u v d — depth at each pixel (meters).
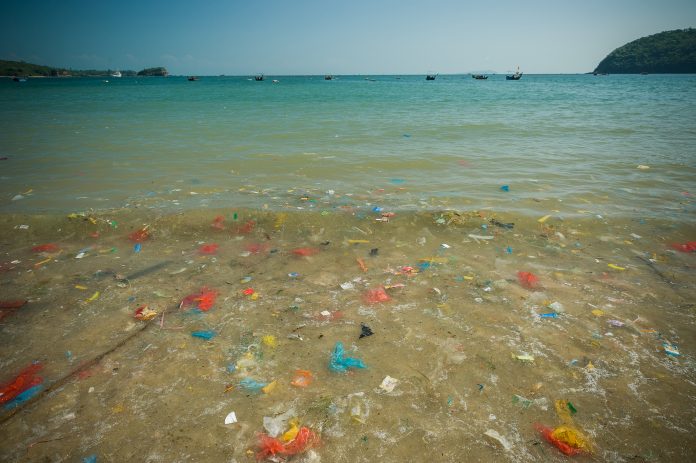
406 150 10.40
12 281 4.21
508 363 3.02
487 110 22.22
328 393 2.72
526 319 3.57
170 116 18.09
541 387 2.79
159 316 3.60
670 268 4.55
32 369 2.93
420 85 72.31
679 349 3.19
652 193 7.03
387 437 2.39
